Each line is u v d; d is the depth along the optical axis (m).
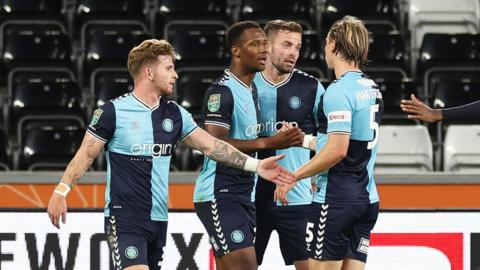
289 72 16.00
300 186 15.97
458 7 27.92
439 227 18.19
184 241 17.97
